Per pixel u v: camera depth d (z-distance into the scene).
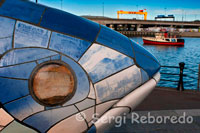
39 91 1.52
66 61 1.58
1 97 1.45
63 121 1.63
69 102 1.61
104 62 1.71
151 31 151.50
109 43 1.79
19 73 1.47
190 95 5.71
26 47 1.50
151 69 2.00
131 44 1.97
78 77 1.61
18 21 1.53
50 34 1.59
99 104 1.71
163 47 73.94
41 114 1.55
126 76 1.81
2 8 1.54
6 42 1.47
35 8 1.65
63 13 1.75
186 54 59.41
